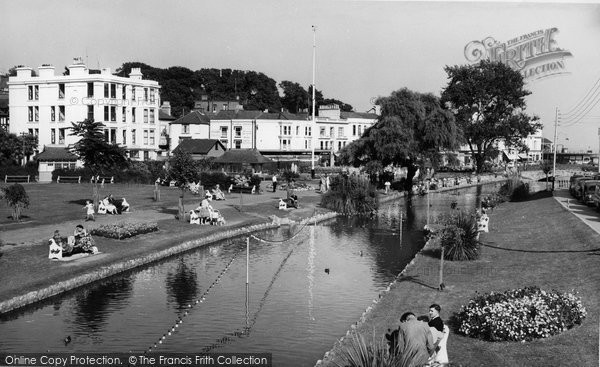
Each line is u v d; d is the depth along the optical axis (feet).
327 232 147.02
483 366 50.16
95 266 92.43
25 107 290.76
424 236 139.54
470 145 343.67
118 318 72.90
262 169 324.60
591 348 52.21
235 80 486.79
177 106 466.29
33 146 281.33
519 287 75.25
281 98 505.66
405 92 252.21
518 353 52.65
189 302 80.23
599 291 68.90
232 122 356.59
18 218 131.75
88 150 148.36
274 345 63.87
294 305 79.25
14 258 94.84
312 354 61.21
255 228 146.30
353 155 250.16
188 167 144.15
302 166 346.54
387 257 113.19
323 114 391.65
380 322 63.93
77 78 280.92
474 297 71.00
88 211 136.46
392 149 236.63
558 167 421.18
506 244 108.78
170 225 135.85
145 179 250.16
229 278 94.58
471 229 99.04
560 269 82.53
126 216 147.02
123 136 291.38
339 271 100.37
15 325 69.92
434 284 80.48
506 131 320.09
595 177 180.65
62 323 70.85
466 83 314.76
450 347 55.06
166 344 63.77
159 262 106.42
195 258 110.83
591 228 109.19
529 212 154.51
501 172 386.52
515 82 307.17
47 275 85.61
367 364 44.86
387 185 244.83
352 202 183.21
